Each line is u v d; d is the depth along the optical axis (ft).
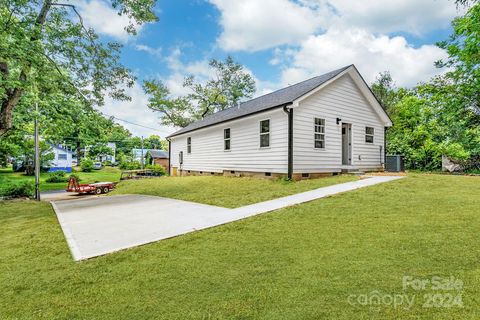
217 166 52.90
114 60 39.78
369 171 43.68
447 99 52.44
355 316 6.88
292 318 6.95
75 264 11.48
